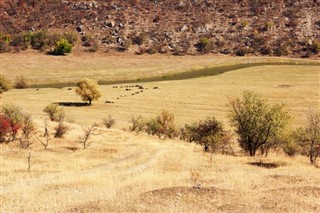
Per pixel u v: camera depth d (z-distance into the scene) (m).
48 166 32.66
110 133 58.88
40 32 191.88
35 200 20.25
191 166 33.19
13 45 186.88
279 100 94.62
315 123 42.34
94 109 89.69
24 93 107.75
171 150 43.50
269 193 21.09
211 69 153.62
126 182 24.67
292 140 43.25
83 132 56.66
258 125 42.28
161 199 19.25
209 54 192.00
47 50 185.25
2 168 30.66
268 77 129.12
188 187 20.92
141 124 67.88
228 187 22.47
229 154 43.50
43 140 47.03
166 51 196.38
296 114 80.81
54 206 18.98
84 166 33.38
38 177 27.92
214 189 20.91
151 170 31.16
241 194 20.69
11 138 47.38
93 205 18.45
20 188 23.39
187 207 18.25
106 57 183.12
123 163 34.88
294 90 105.81
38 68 153.00
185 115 84.06
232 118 46.75
